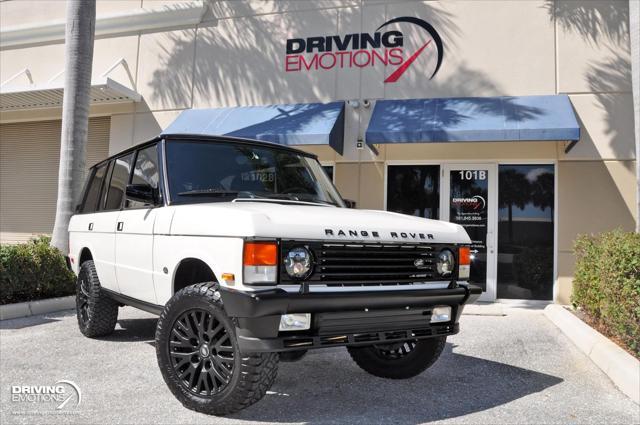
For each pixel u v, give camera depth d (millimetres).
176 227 4117
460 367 5312
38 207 14203
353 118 10859
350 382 4715
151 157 4863
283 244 3451
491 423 3812
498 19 10375
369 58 10992
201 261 4020
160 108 12508
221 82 12023
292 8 11625
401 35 10852
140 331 6594
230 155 4871
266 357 3510
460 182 10312
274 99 11578
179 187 4473
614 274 5695
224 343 3666
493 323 7781
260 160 5012
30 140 14453
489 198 10141
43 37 13992
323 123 10023
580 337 6234
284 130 9969
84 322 6168
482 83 10320
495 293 9984
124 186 5332
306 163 5422
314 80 11312
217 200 4473
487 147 10125
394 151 10562
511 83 10188
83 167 10297
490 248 10062
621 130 9602
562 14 10062
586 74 9844
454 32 10570
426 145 10406
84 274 6117
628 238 5961
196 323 3773
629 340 5473
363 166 10719
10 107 13977
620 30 9781
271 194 4730
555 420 3918
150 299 4586
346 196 10758
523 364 5480
